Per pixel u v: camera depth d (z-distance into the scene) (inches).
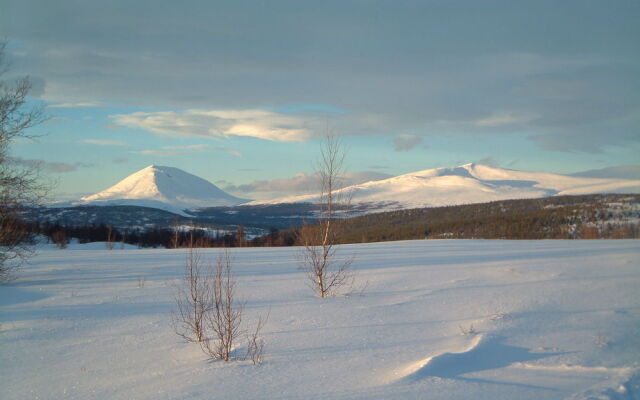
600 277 462.6
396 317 329.1
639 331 270.5
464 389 185.9
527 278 478.9
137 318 364.8
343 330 295.7
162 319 358.3
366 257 813.9
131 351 271.9
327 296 433.4
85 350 278.2
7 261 751.1
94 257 928.9
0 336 316.5
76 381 219.8
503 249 883.4
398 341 265.1
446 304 367.9
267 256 892.0
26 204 617.0
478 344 245.0
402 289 455.8
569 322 294.2
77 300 448.8
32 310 403.5
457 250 898.1
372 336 278.2
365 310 357.7
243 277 580.7
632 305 336.8
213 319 345.1
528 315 314.0
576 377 201.5
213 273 611.5
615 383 192.2
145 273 648.4
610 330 273.7
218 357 247.1
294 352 249.4
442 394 180.4
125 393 197.9
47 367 245.6
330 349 252.7
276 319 336.5
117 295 472.1
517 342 254.7
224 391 191.8
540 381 196.7
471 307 350.3
